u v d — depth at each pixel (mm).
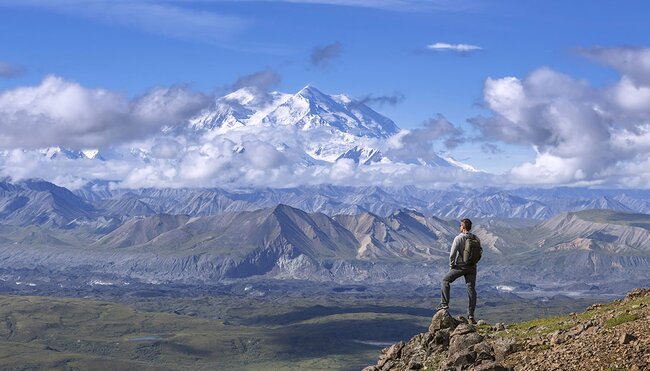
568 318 46250
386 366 44375
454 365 38906
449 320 44625
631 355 32031
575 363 33625
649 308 39875
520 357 37438
